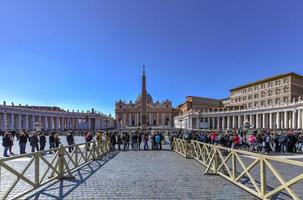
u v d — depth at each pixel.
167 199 9.06
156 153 25.48
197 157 18.61
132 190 10.26
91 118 148.50
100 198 9.20
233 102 143.00
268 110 93.12
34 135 23.59
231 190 10.20
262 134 27.31
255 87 124.19
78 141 49.38
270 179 12.16
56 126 130.50
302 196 9.16
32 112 108.81
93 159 19.64
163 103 169.75
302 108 78.62
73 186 10.92
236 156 11.03
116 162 18.36
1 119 99.88
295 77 105.50
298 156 22.16
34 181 10.63
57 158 12.16
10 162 15.63
